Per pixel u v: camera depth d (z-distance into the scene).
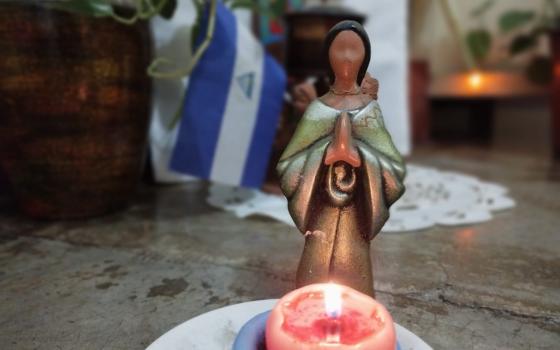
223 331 0.26
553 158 0.86
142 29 0.48
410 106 1.06
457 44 1.07
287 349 0.20
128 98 0.48
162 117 0.62
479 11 1.01
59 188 0.47
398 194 0.27
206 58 0.51
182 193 0.60
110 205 0.50
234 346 0.23
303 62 0.57
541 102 1.10
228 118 0.52
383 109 0.75
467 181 0.64
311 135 0.27
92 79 0.44
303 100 0.50
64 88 0.44
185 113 0.52
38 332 0.29
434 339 0.28
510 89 1.06
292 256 0.40
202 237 0.44
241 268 0.37
